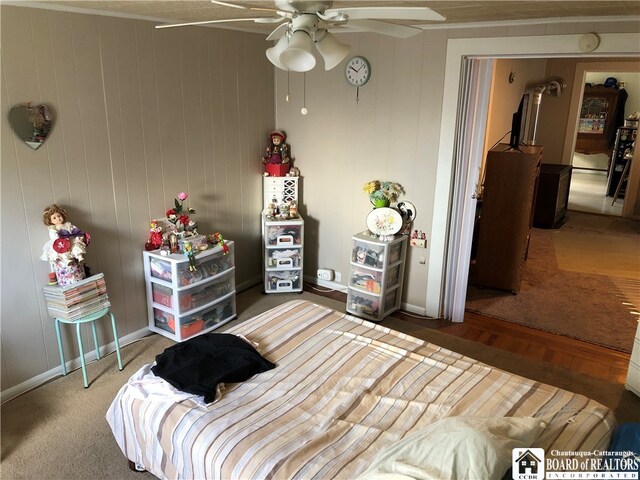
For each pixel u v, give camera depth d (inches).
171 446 83.8
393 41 151.2
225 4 68.8
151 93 136.0
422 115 151.8
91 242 128.6
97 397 119.0
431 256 161.0
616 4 100.9
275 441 79.0
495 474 63.1
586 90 407.2
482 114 144.3
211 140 156.9
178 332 142.6
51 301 118.4
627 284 195.0
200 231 159.6
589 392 125.9
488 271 187.5
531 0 96.0
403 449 71.3
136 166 135.9
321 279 188.2
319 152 175.5
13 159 109.4
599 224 284.5
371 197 162.7
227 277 156.0
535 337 153.3
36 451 101.7
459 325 160.6
